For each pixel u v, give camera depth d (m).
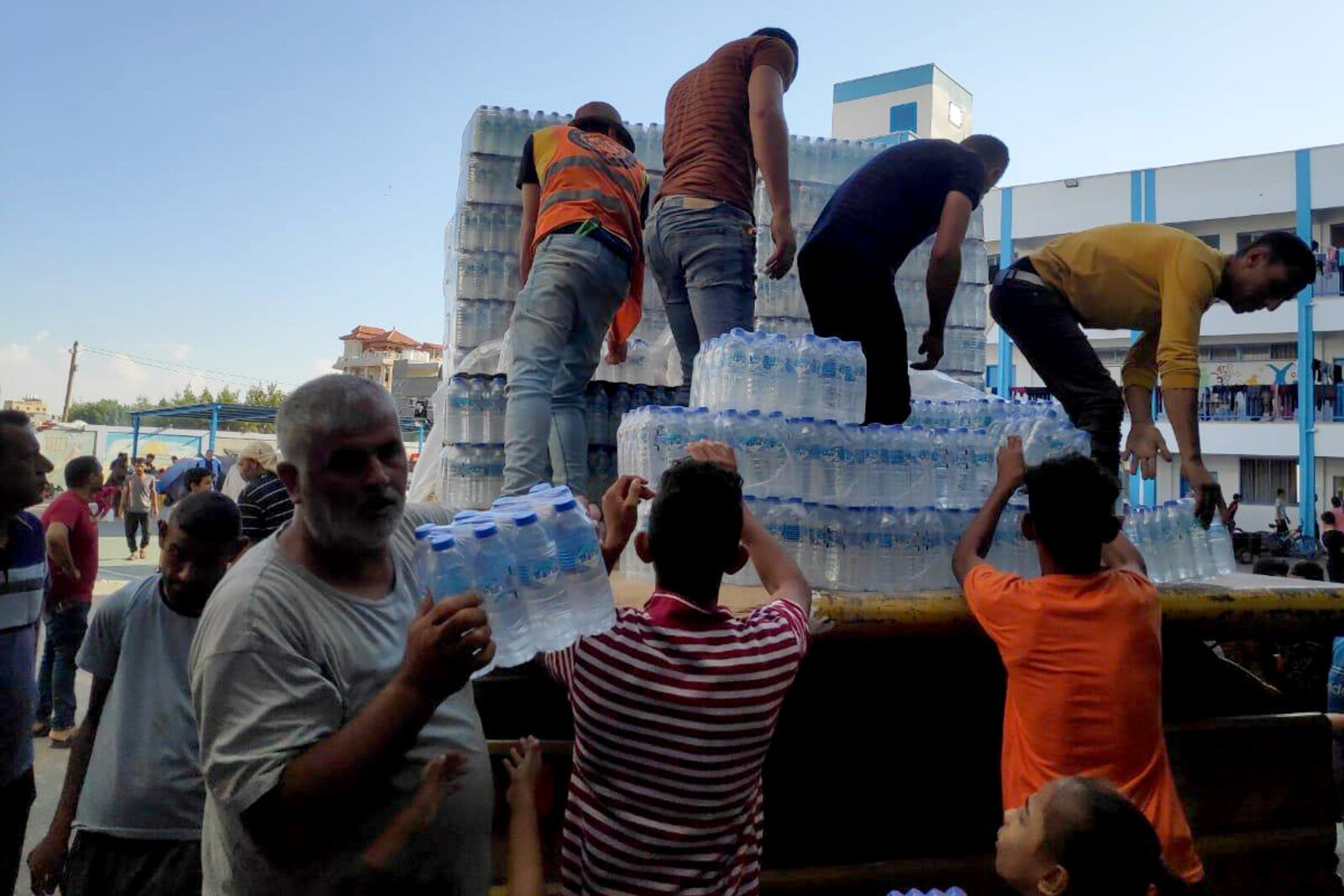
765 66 3.61
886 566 2.96
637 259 3.62
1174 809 2.39
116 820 2.44
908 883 2.88
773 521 2.87
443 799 1.55
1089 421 3.62
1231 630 2.98
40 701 6.20
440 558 1.61
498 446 4.13
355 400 1.50
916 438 3.11
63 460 29.69
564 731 2.66
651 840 1.88
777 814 2.87
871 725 3.00
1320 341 25.91
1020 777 2.47
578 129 3.65
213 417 25.23
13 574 2.82
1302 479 25.08
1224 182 25.75
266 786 1.37
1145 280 3.42
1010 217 28.27
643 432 2.91
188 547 2.51
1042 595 2.45
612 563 2.10
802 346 3.15
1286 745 3.20
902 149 3.57
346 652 1.51
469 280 5.24
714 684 1.88
